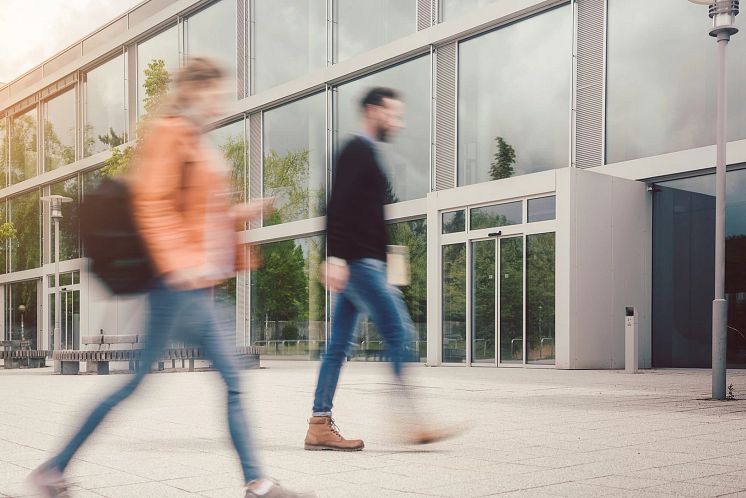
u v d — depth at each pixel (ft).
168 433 20.16
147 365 11.28
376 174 15.97
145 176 11.35
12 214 132.05
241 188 85.97
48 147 123.54
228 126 89.20
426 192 67.00
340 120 76.59
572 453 16.26
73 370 55.31
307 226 78.13
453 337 57.41
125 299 11.32
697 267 50.72
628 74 53.62
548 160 58.13
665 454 16.10
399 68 70.54
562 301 49.47
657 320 52.95
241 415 11.44
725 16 28.12
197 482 13.50
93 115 112.88
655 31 52.29
